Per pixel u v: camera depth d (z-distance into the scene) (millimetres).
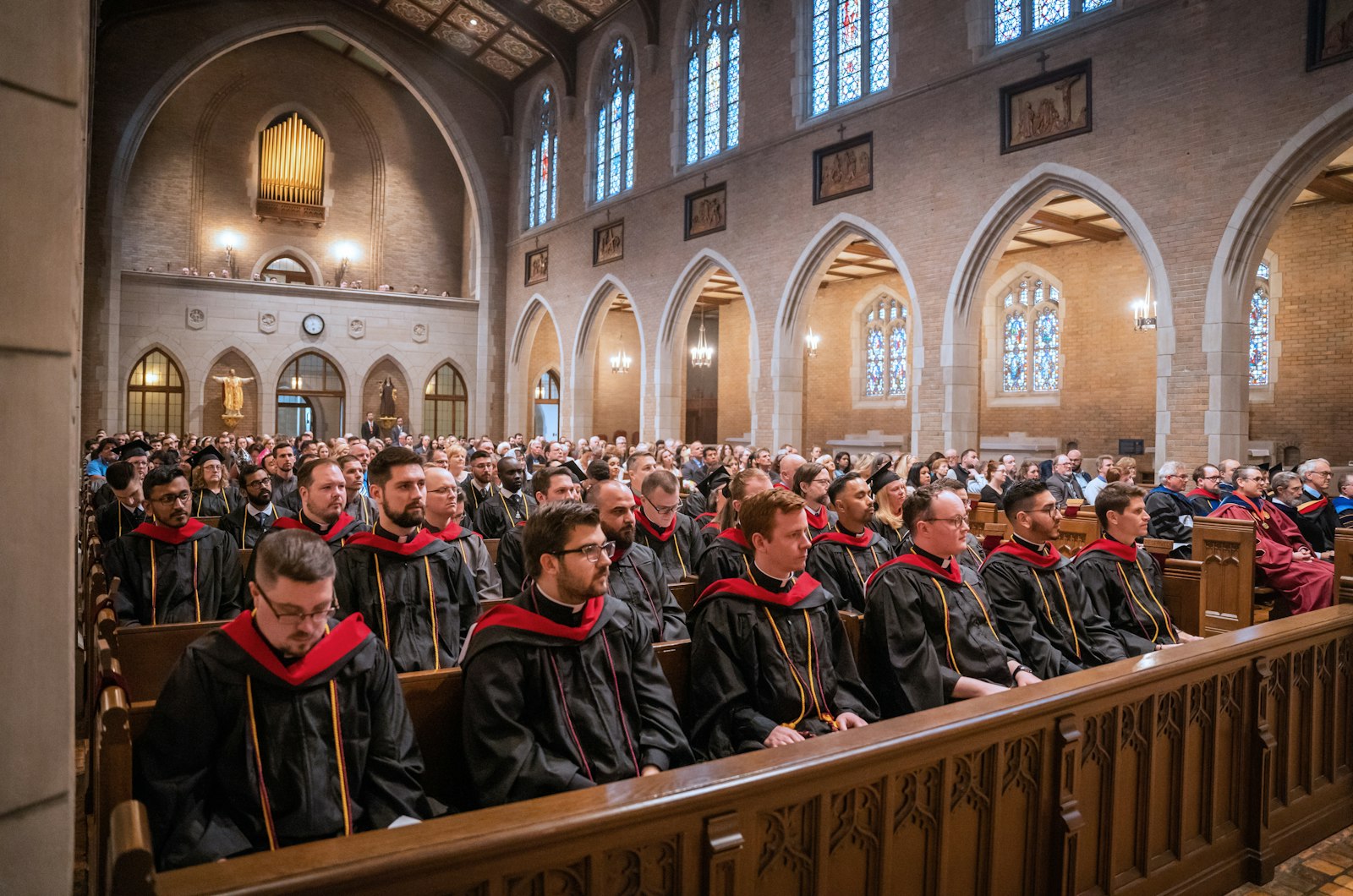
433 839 1737
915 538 4258
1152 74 11602
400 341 27125
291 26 24672
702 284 20438
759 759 2289
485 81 27625
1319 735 4238
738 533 4766
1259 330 15578
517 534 5230
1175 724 3447
